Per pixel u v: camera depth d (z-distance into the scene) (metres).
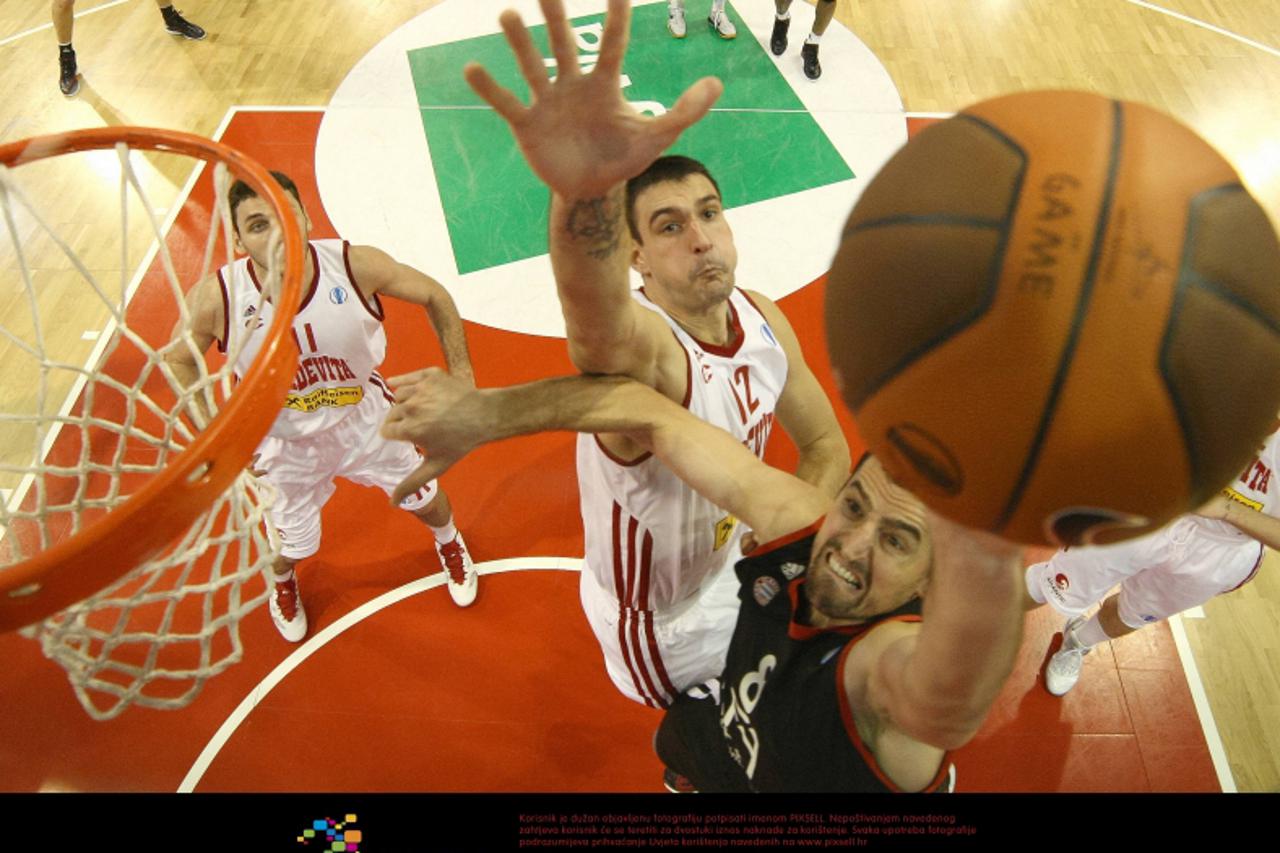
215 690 2.89
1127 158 0.70
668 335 1.57
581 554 3.25
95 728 2.80
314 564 3.22
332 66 5.15
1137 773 2.77
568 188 0.99
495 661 3.00
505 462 3.49
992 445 0.69
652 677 2.10
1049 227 0.68
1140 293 0.65
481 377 3.74
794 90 5.02
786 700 1.31
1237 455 0.71
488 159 4.65
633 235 1.78
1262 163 4.69
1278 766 2.79
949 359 0.70
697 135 4.78
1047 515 0.71
